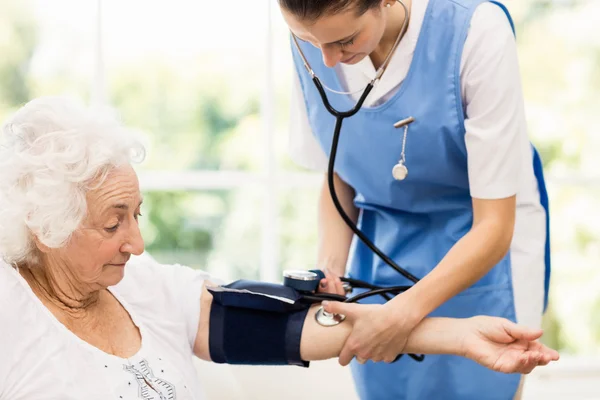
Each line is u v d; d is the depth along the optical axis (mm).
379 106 1642
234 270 4449
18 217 1320
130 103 4434
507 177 1541
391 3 1441
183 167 4559
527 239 1758
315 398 2400
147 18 3729
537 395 2951
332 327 1588
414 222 1770
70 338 1360
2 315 1322
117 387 1362
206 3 3771
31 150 1321
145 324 1519
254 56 4441
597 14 3846
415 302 1505
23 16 3746
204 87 4492
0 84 3752
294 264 4422
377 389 1849
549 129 3959
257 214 4453
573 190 4090
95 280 1379
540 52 3895
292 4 1349
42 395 1311
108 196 1331
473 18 1562
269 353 1604
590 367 3064
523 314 1747
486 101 1543
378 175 1725
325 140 1775
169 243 4445
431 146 1637
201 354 1632
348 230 1897
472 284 1592
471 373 1752
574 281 4117
